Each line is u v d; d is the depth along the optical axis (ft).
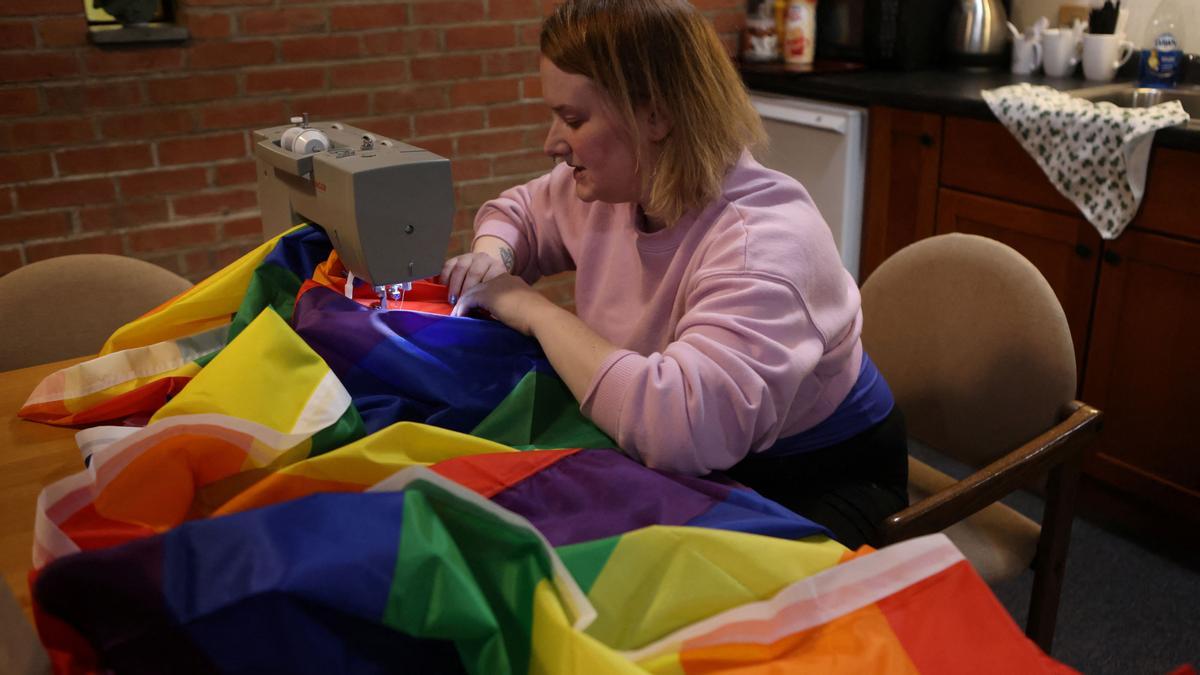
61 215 8.68
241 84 9.08
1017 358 4.91
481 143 10.41
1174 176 7.07
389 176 3.68
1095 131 7.38
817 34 11.10
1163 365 7.45
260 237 9.57
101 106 8.57
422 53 9.81
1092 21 9.23
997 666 2.48
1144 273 7.43
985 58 9.98
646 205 3.89
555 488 3.13
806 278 3.56
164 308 4.29
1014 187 8.27
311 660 2.29
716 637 2.50
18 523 3.38
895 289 5.44
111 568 2.28
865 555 2.67
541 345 3.82
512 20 10.16
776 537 2.98
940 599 2.62
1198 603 6.91
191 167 9.07
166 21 9.11
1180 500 7.52
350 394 3.72
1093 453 8.09
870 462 4.23
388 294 4.39
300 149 4.09
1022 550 4.88
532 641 2.42
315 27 9.25
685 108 3.60
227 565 2.32
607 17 3.53
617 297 4.27
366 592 2.30
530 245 5.06
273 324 3.41
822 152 9.91
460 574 2.37
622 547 2.68
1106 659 6.37
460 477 3.08
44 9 8.15
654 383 3.34
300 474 2.90
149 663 2.26
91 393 3.99
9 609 2.36
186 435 3.07
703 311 3.51
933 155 8.93
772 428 3.52
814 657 2.46
